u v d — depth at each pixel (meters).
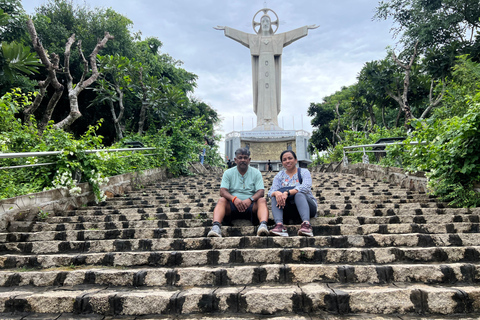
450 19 14.38
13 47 7.50
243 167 4.35
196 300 2.60
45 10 17.20
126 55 18.20
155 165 11.49
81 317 2.58
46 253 3.84
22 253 3.87
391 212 5.05
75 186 6.11
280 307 2.55
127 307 2.60
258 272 2.98
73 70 16.98
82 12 17.56
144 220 4.81
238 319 2.45
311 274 2.96
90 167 6.68
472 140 5.34
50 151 5.95
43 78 16.11
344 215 5.09
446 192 5.84
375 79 16.28
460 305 2.48
